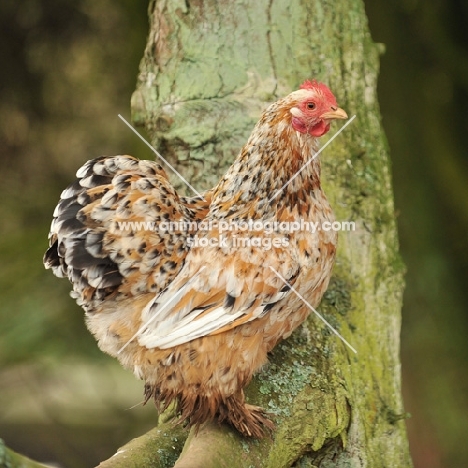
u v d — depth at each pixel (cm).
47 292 1336
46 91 1398
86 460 1631
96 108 1415
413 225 1405
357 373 712
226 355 589
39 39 1380
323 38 770
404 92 1419
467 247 1428
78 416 1678
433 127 1438
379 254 755
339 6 783
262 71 762
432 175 1431
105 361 1351
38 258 1338
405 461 732
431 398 1412
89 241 580
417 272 1398
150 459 611
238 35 768
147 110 787
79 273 590
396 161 1415
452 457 1399
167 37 785
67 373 1659
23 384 1645
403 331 1402
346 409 680
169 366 589
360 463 686
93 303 604
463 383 1415
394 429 730
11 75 1380
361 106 776
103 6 1384
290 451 636
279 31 767
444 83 1458
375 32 1405
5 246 1348
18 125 1394
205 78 764
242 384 602
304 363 680
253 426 607
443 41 1412
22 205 1392
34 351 1310
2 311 1321
